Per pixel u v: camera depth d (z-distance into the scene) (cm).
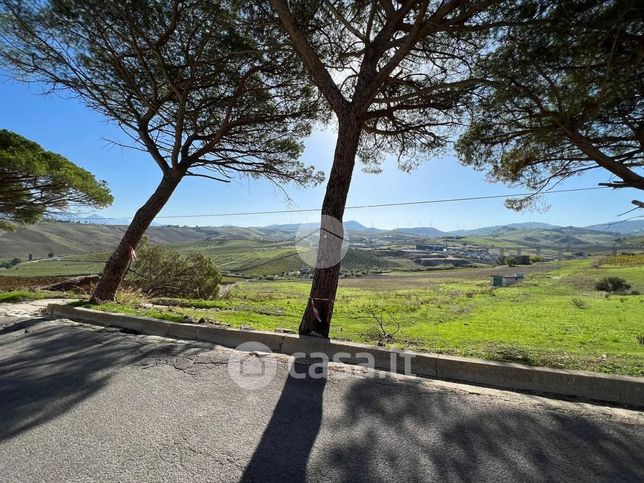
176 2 671
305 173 1000
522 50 530
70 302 802
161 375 397
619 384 338
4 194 1354
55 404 325
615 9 449
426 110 696
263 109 857
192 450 254
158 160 905
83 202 1484
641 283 2708
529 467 237
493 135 685
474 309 1438
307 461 242
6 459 242
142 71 821
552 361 417
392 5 557
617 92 570
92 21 714
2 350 502
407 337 679
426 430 282
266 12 643
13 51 760
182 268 1506
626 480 224
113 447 257
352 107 557
